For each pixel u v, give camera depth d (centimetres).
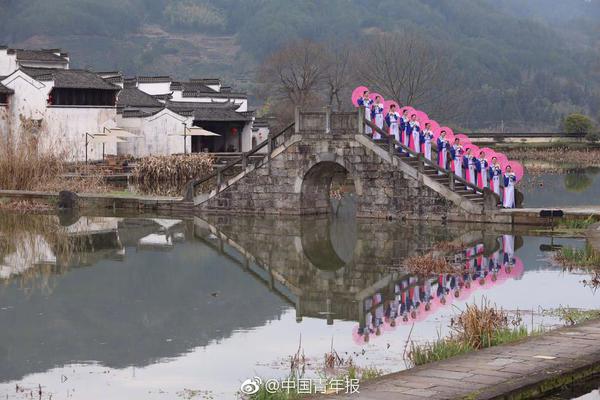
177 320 2622
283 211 4912
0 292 2998
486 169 4509
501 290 2830
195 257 3659
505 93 16888
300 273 3300
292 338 2392
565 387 1736
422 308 2659
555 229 4156
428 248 3731
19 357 2266
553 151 10581
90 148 8662
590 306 2561
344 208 5356
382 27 19088
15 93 8488
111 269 3406
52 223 4744
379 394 1628
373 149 4609
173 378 2077
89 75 8725
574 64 19762
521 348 1908
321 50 13162
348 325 2512
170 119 9131
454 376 1720
